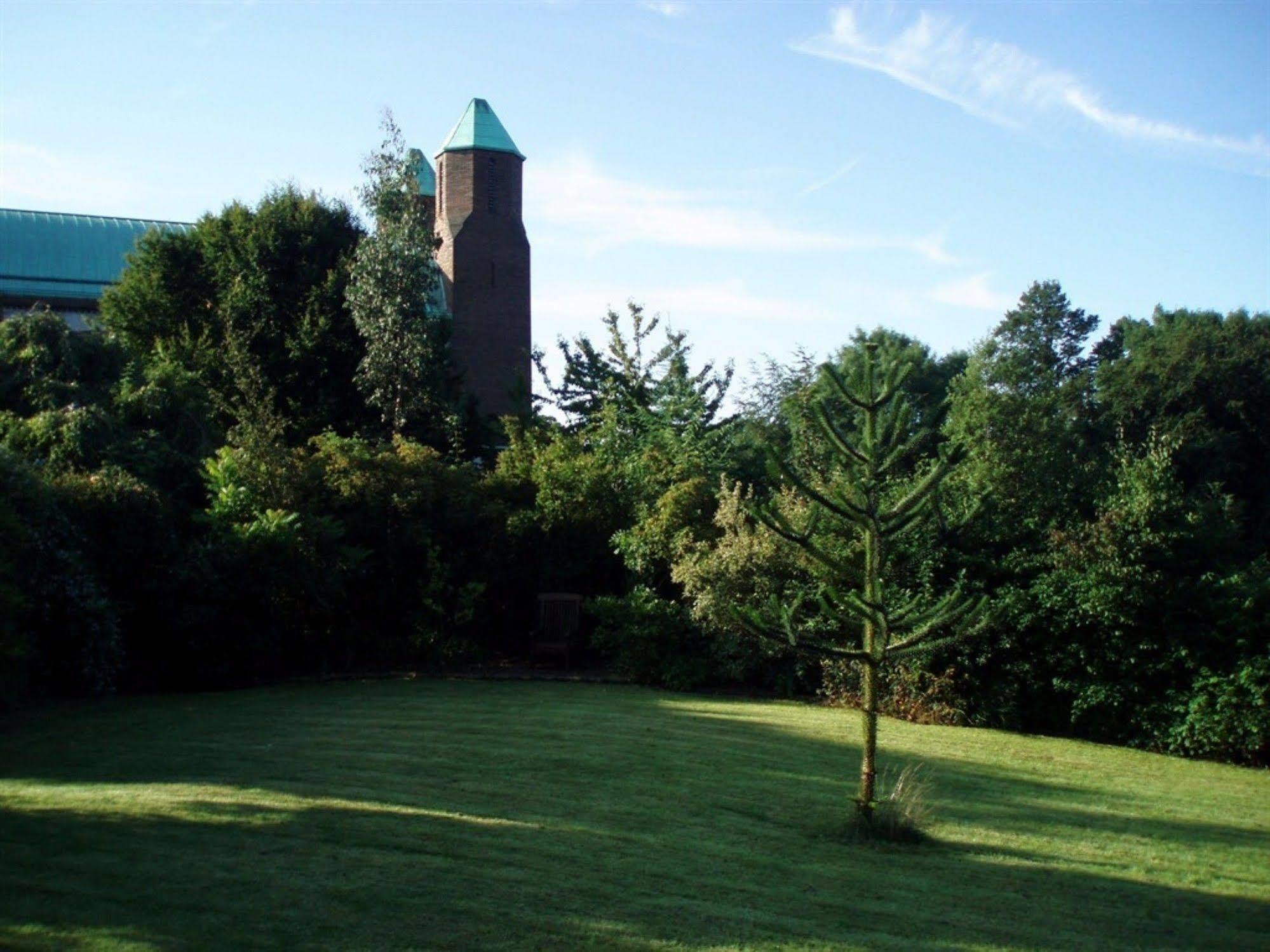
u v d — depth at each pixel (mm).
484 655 24391
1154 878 10523
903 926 8305
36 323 22719
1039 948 8078
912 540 19969
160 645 19891
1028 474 27188
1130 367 47969
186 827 9391
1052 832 12172
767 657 21438
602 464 25688
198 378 27422
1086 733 19906
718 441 30766
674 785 12781
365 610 23516
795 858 10086
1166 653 19141
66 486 18812
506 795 11656
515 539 24562
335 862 8547
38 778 11508
